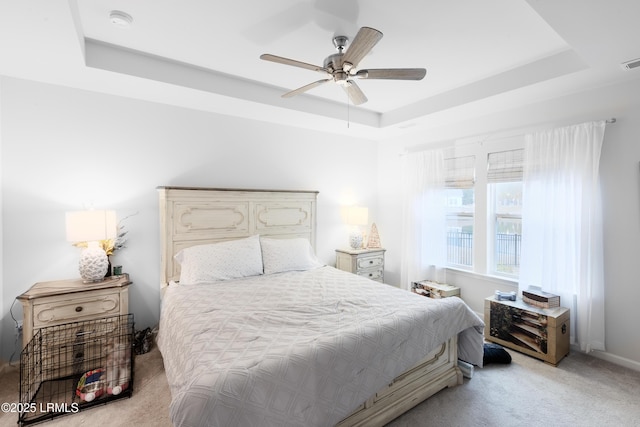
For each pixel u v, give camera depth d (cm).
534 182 304
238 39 226
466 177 372
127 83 263
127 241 299
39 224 263
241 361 146
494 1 182
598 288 267
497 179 342
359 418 179
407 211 430
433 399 216
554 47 237
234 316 203
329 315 206
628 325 257
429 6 187
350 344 169
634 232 254
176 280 309
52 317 234
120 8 189
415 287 402
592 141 267
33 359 225
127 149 298
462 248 387
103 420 194
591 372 250
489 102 308
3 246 250
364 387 171
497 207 352
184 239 318
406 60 257
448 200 399
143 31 215
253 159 372
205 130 339
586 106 276
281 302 232
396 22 204
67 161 273
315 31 215
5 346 252
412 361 196
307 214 404
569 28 177
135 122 302
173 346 193
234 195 347
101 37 223
